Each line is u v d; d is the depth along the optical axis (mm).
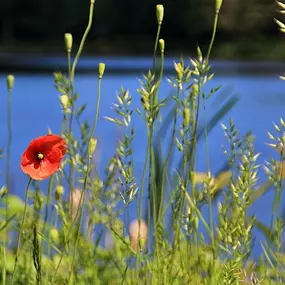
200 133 2070
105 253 2150
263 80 18359
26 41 34125
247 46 29297
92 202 2062
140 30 33531
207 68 1986
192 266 2080
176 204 2010
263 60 28734
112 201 2066
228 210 2072
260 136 7457
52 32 34438
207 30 31297
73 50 31047
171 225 2066
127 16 33688
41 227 2131
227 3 29844
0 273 2045
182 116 2008
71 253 2068
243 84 17266
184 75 1995
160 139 2084
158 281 1974
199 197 2020
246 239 1969
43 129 9750
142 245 1963
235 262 1936
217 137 6840
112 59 27281
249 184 1977
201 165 5625
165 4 31609
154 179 1996
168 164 2100
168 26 32406
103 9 33500
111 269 2131
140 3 33625
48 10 34188
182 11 31953
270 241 2043
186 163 2020
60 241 2055
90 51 31953
